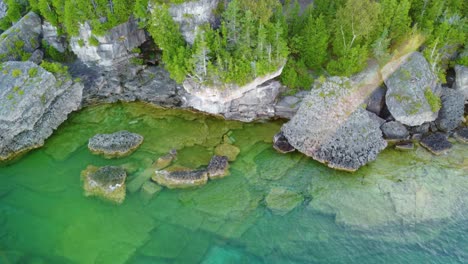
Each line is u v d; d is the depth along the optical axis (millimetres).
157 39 57062
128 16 60688
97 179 51625
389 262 43125
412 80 57344
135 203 49969
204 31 54500
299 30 61500
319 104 55156
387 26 60062
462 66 60438
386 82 58938
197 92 57312
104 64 62844
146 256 44469
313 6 65188
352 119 54250
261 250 44844
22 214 49000
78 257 44438
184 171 52906
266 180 52656
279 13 58500
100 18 58969
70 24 57812
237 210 49062
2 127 53625
